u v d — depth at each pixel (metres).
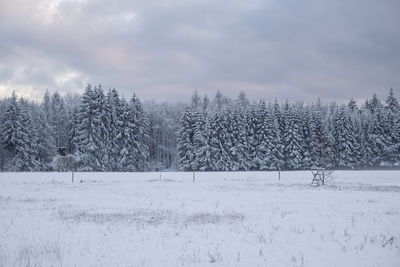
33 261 8.54
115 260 8.59
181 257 8.79
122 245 10.02
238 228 12.19
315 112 82.81
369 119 85.75
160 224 13.01
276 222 13.24
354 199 20.38
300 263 8.30
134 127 70.75
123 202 19.41
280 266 8.09
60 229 12.23
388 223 12.91
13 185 30.17
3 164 68.19
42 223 13.31
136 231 11.84
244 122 76.44
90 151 62.53
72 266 8.15
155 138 96.69
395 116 81.44
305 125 79.31
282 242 10.25
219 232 11.59
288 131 75.88
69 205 18.17
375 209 16.34
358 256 8.84
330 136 76.19
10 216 14.86
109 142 65.06
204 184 32.69
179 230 11.94
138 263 8.35
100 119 63.97
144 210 16.42
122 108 69.69
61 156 59.78
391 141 80.81
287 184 32.88
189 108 78.12
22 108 65.31
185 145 73.50
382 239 10.52
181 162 74.62
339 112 80.25
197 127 72.38
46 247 9.80
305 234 11.23
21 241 10.57
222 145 73.88
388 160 80.12
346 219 13.75
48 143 71.06
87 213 15.55
